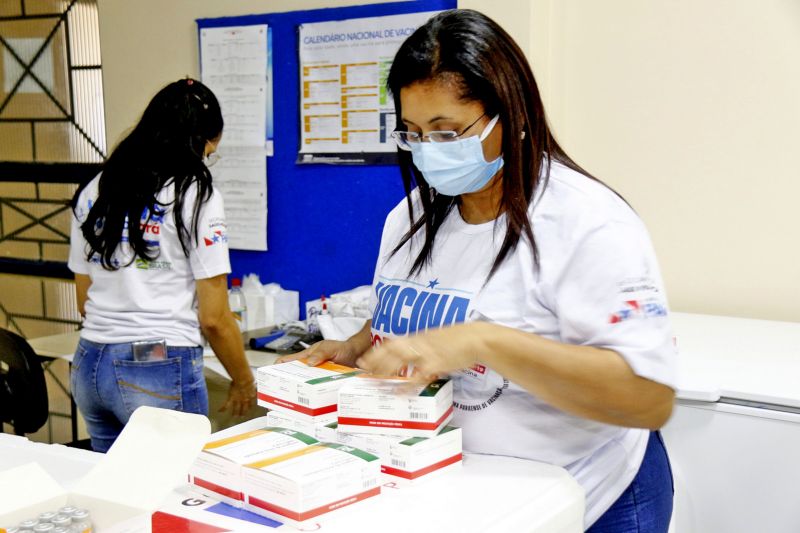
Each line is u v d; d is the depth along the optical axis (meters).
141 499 0.87
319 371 1.20
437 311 1.16
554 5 2.38
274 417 1.17
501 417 1.13
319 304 2.62
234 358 2.17
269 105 2.79
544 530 0.95
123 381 2.01
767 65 2.16
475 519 0.92
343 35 2.60
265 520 0.94
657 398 1.00
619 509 1.20
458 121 1.08
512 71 1.07
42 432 3.83
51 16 3.44
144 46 3.04
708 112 2.25
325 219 2.75
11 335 2.05
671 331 1.02
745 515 1.61
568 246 1.04
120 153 2.00
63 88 3.48
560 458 1.13
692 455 1.64
